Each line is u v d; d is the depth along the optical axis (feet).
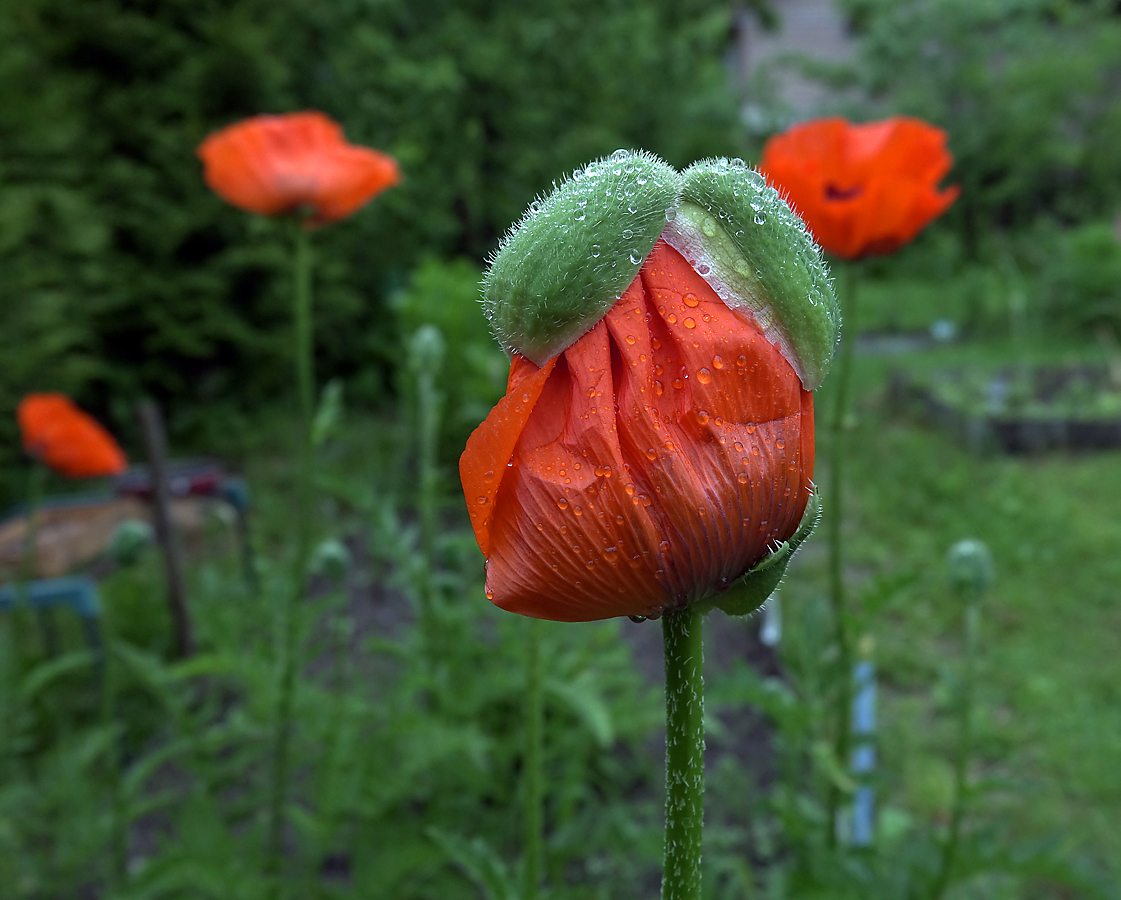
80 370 20.27
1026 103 51.70
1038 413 23.43
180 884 7.21
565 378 2.45
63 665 9.34
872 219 6.10
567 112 33.55
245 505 14.20
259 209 7.43
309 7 26.66
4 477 19.19
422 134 30.09
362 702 8.57
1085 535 17.26
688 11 39.78
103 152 22.93
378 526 8.87
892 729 11.60
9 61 20.42
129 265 23.16
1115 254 35.58
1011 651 13.51
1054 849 5.94
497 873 4.98
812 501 2.60
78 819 8.26
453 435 19.47
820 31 67.41
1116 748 11.19
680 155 37.65
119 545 8.89
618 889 8.66
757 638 13.39
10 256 19.51
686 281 2.44
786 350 2.50
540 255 2.35
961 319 38.83
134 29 22.41
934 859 6.57
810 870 6.22
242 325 24.62
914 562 16.56
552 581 2.48
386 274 28.37
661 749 10.88
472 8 31.96
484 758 8.76
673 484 2.39
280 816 7.73
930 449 22.35
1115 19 56.44
